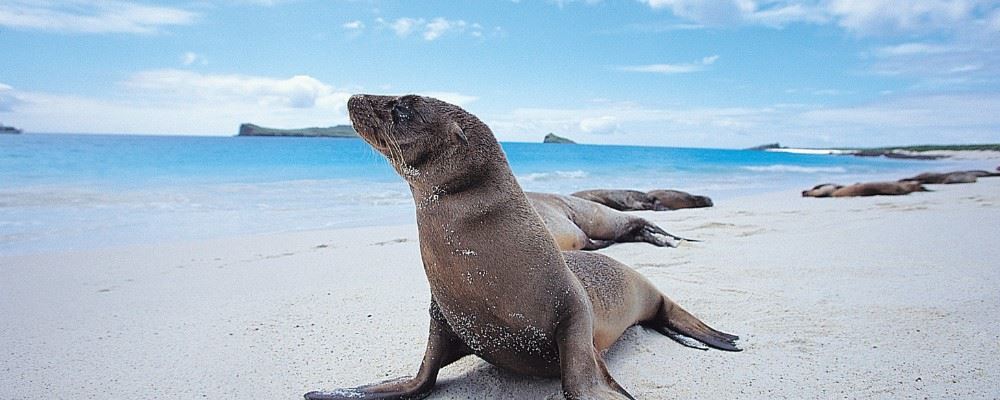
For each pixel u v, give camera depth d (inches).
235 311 81.3
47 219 175.0
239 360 65.2
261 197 235.8
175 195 235.5
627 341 68.5
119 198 222.7
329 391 56.3
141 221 175.6
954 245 113.6
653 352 65.4
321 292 89.4
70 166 338.3
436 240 52.7
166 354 67.1
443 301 54.5
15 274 104.2
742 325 72.6
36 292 92.3
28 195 220.4
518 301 52.4
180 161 392.5
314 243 133.6
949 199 215.9
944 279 87.4
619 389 52.5
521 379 59.2
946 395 53.4
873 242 120.1
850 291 83.5
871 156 1172.5
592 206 140.3
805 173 500.7
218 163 387.5
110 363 64.9
